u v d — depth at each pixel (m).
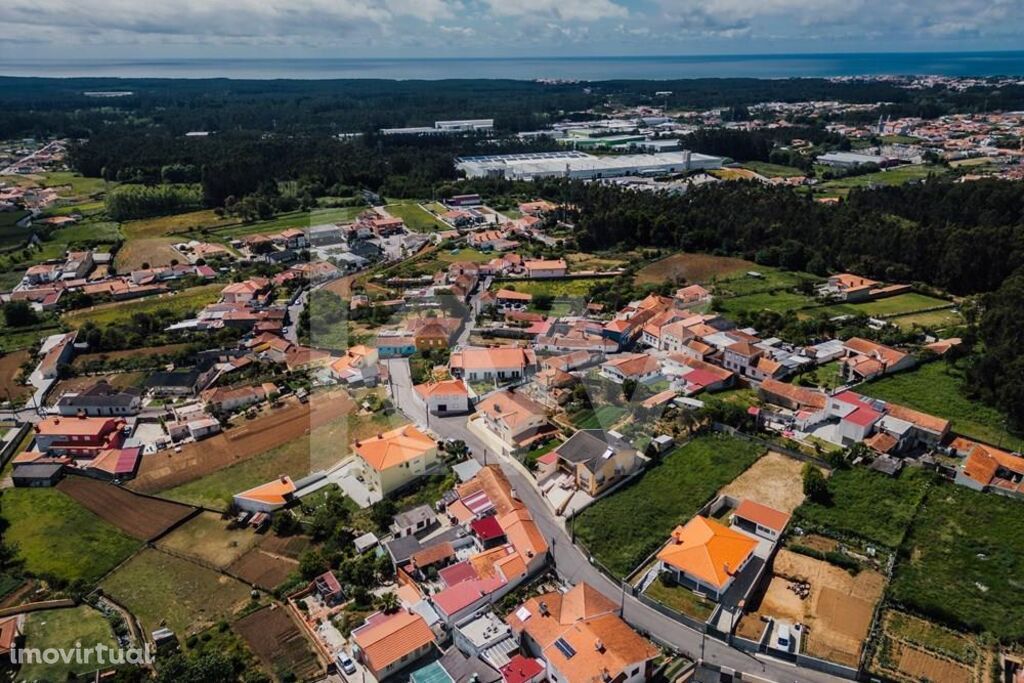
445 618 57.44
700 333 107.25
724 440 84.44
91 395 97.81
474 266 152.62
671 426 85.69
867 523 69.25
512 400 88.62
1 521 73.75
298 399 97.69
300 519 71.81
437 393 90.00
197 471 81.69
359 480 77.19
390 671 54.03
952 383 98.94
